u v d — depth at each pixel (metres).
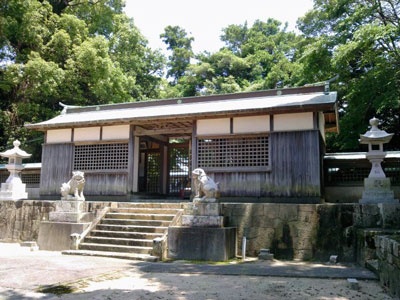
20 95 22.42
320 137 11.28
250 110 10.67
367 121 19.31
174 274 6.55
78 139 13.49
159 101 14.18
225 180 11.19
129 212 10.54
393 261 5.02
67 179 13.31
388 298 4.92
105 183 12.88
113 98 24.28
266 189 10.66
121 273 6.56
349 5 17.95
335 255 8.34
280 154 10.66
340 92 19.09
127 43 28.36
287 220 8.96
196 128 11.80
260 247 9.06
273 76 28.53
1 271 6.54
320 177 10.61
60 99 23.64
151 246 8.84
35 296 4.89
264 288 5.40
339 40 17.25
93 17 27.02
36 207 11.73
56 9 26.14
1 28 19.94
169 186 16.23
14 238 11.84
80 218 10.20
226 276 6.38
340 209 8.55
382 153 8.98
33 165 16.28
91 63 21.81
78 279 5.94
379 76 15.26
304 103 10.32
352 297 4.95
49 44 22.39
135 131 13.12
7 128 21.58
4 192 12.59
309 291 5.24
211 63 39.06
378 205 8.27
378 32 14.12
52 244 10.05
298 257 8.70
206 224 8.66
